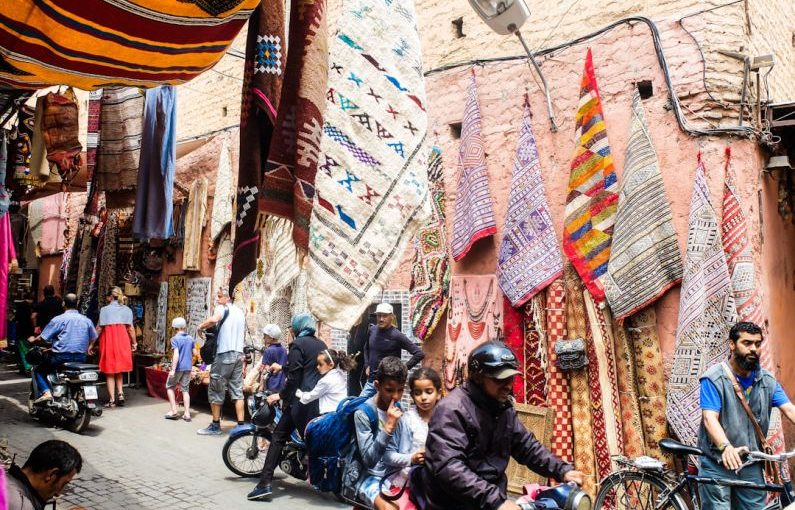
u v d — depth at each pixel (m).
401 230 2.53
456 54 6.40
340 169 2.49
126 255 10.55
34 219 13.65
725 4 4.71
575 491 2.23
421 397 3.28
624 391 4.69
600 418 4.75
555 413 5.02
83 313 10.68
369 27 2.63
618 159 4.98
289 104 2.55
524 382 5.23
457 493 2.18
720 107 4.63
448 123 6.23
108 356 8.70
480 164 5.71
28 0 2.21
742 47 4.71
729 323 4.25
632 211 4.65
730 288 4.29
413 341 6.34
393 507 2.83
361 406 3.38
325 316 2.40
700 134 4.62
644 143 4.71
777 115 4.97
